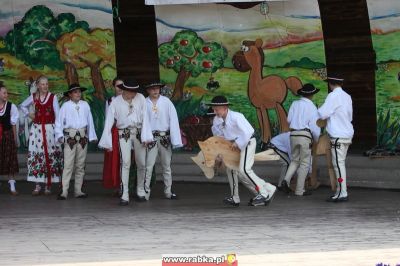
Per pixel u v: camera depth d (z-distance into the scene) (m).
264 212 9.24
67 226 8.25
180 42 13.77
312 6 13.32
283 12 13.42
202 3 13.36
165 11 13.70
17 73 13.60
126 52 13.80
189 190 11.78
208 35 13.70
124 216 8.98
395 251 6.70
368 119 13.40
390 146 13.16
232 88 13.73
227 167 9.49
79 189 10.85
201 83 13.78
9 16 13.53
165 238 7.45
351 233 7.70
